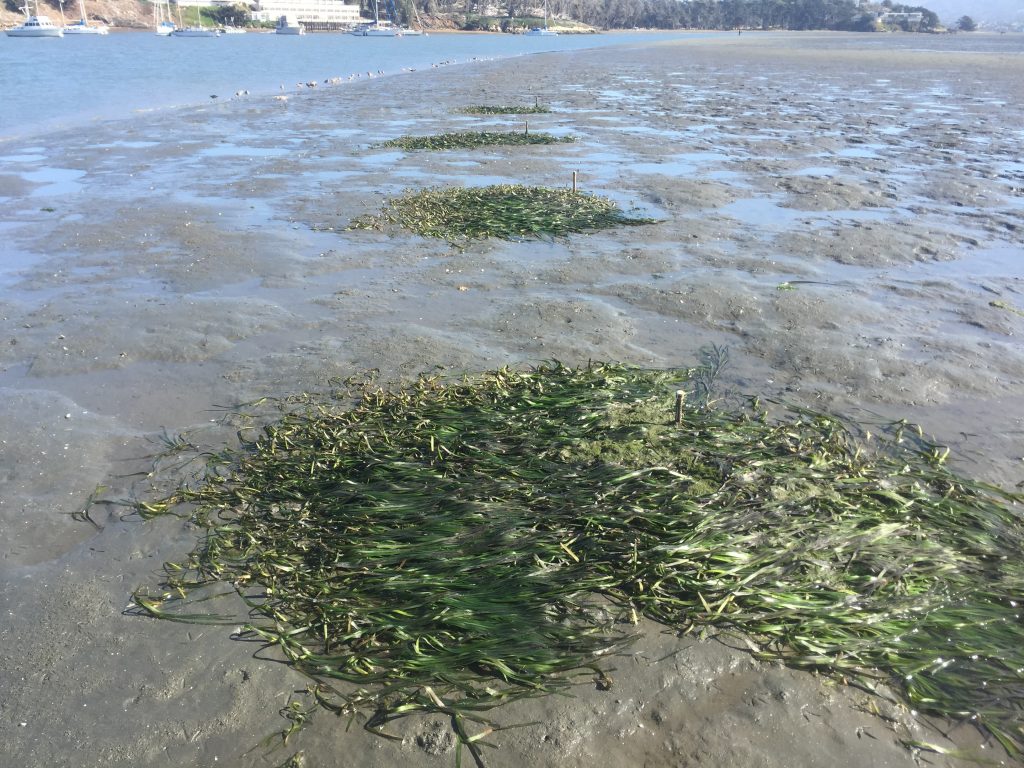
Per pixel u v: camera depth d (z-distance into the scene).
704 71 22.91
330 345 3.65
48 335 3.75
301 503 2.45
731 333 3.77
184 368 3.43
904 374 3.28
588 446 2.64
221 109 13.51
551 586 2.04
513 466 2.54
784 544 2.16
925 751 1.64
